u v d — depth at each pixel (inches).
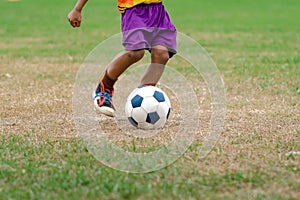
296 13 957.2
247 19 848.3
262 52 500.4
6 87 342.3
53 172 182.5
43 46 549.6
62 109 279.6
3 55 484.7
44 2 1133.7
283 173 180.9
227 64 428.5
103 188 166.9
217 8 1051.9
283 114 267.0
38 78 374.9
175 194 162.9
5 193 165.3
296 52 500.1
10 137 226.4
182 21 804.0
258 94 317.4
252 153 202.8
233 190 167.2
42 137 227.1
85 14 913.5
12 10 966.4
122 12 238.4
